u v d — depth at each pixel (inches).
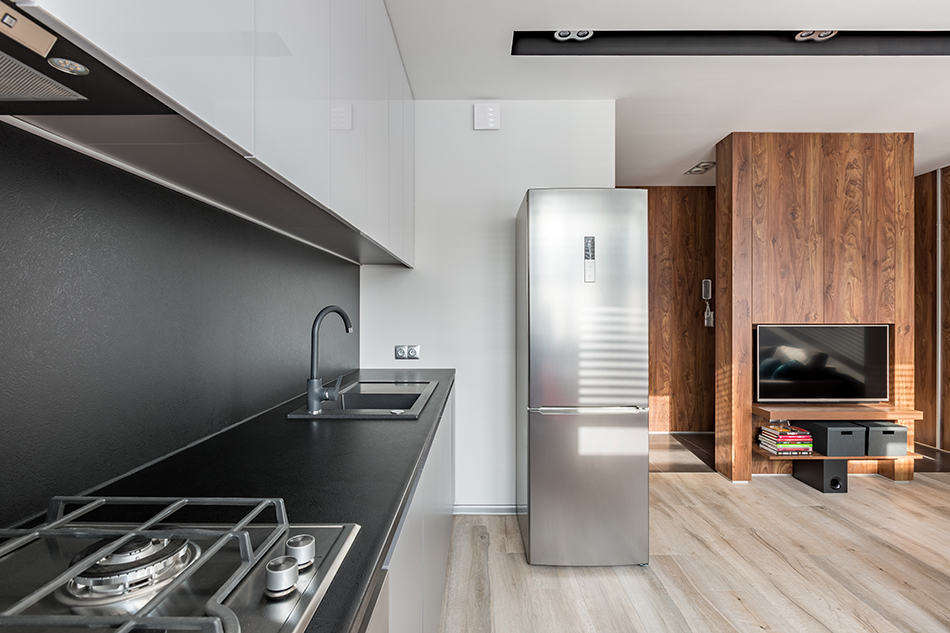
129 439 44.8
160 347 48.9
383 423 66.5
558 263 106.1
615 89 128.6
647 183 229.6
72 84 23.8
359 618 27.7
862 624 86.4
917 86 127.0
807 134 161.3
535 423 106.0
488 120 133.7
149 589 25.1
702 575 103.3
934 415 211.9
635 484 106.3
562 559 106.4
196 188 48.9
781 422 164.7
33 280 34.4
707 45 108.8
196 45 27.0
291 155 42.0
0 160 31.7
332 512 36.5
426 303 136.5
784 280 161.8
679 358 235.9
